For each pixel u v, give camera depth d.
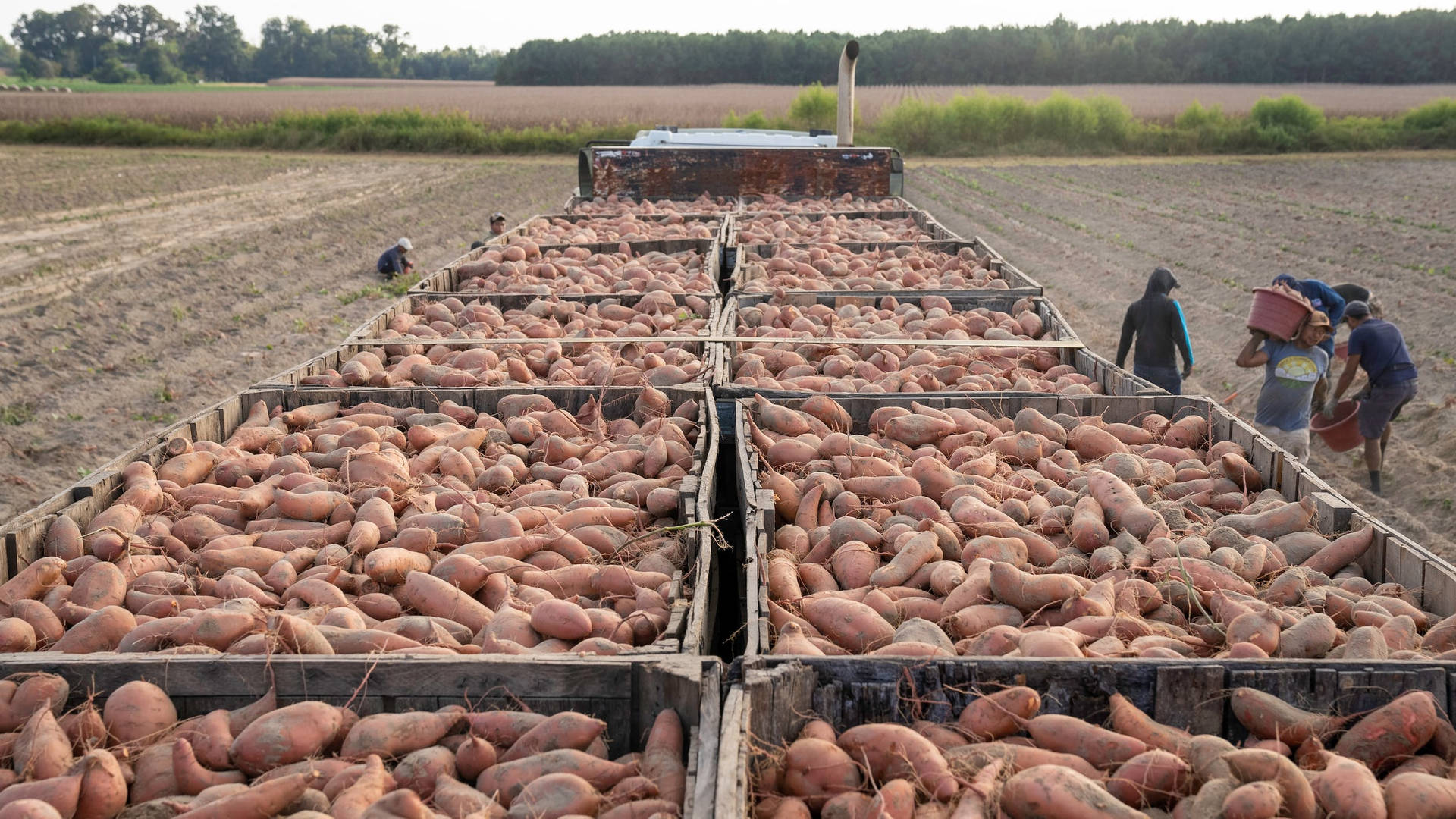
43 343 13.27
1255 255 19.42
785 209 17.25
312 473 5.95
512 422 6.81
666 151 18.47
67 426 10.66
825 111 49.16
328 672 3.71
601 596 4.73
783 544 5.33
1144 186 32.03
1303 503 5.32
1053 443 6.61
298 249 20.89
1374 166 37.53
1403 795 3.04
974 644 4.02
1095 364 8.20
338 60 173.12
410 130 46.75
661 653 3.77
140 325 14.57
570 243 13.48
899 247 13.13
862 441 6.56
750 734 3.29
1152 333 9.30
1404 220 23.34
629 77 106.19
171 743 3.50
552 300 10.48
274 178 34.34
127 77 155.88
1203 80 95.50
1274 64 94.75
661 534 5.32
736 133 20.78
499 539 5.05
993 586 4.42
